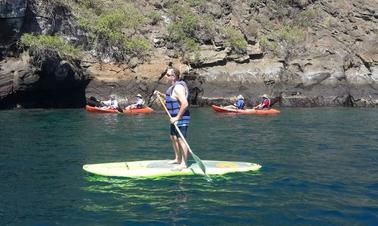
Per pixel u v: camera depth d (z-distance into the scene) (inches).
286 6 1258.6
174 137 335.9
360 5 1264.8
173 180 310.8
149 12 1116.5
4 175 327.6
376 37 1207.6
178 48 1072.8
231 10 1179.9
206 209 249.0
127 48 1015.0
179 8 1137.4
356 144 488.7
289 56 1152.8
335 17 1251.2
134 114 836.0
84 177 320.2
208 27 1106.1
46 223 227.6
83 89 982.4
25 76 903.7
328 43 1196.5
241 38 1120.8
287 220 233.1
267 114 861.2
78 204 257.4
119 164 348.8
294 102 1107.9
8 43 894.4
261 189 290.8
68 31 968.3
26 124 650.2
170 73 322.3
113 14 1031.6
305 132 589.3
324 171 348.2
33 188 291.4
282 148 458.9
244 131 593.6
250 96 1074.1
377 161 391.2
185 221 229.9
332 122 719.7
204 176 322.7
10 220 232.2
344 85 1140.5
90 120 716.0
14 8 871.7
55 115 789.9
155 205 255.4
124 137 526.6
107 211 245.3
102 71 985.5
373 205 259.0
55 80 938.1
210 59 1070.4
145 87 997.8
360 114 873.5
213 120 732.7
